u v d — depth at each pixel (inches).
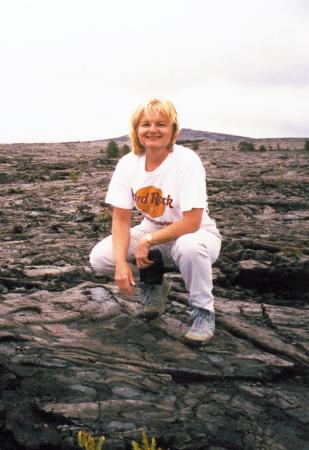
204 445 134.6
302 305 261.6
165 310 209.6
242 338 192.2
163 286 193.5
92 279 271.3
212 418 143.3
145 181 168.7
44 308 203.5
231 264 288.8
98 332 186.1
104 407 143.3
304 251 318.0
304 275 277.9
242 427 141.3
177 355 172.4
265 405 152.3
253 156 1428.4
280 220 487.5
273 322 211.3
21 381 151.8
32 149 1784.0
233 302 236.5
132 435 133.9
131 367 163.2
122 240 177.5
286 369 170.6
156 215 173.5
